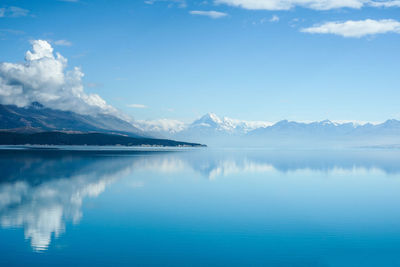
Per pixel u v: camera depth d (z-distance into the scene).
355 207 36.06
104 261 20.09
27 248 22.02
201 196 42.00
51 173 64.50
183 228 27.09
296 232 26.39
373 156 167.00
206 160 121.38
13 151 174.00
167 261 20.30
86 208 33.94
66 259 20.31
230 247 22.83
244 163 105.94
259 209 34.62
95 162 95.94
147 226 27.53
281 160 124.88
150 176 63.53
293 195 43.62
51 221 28.58
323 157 153.38
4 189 44.69
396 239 24.81
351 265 20.22
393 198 41.84
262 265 19.97
